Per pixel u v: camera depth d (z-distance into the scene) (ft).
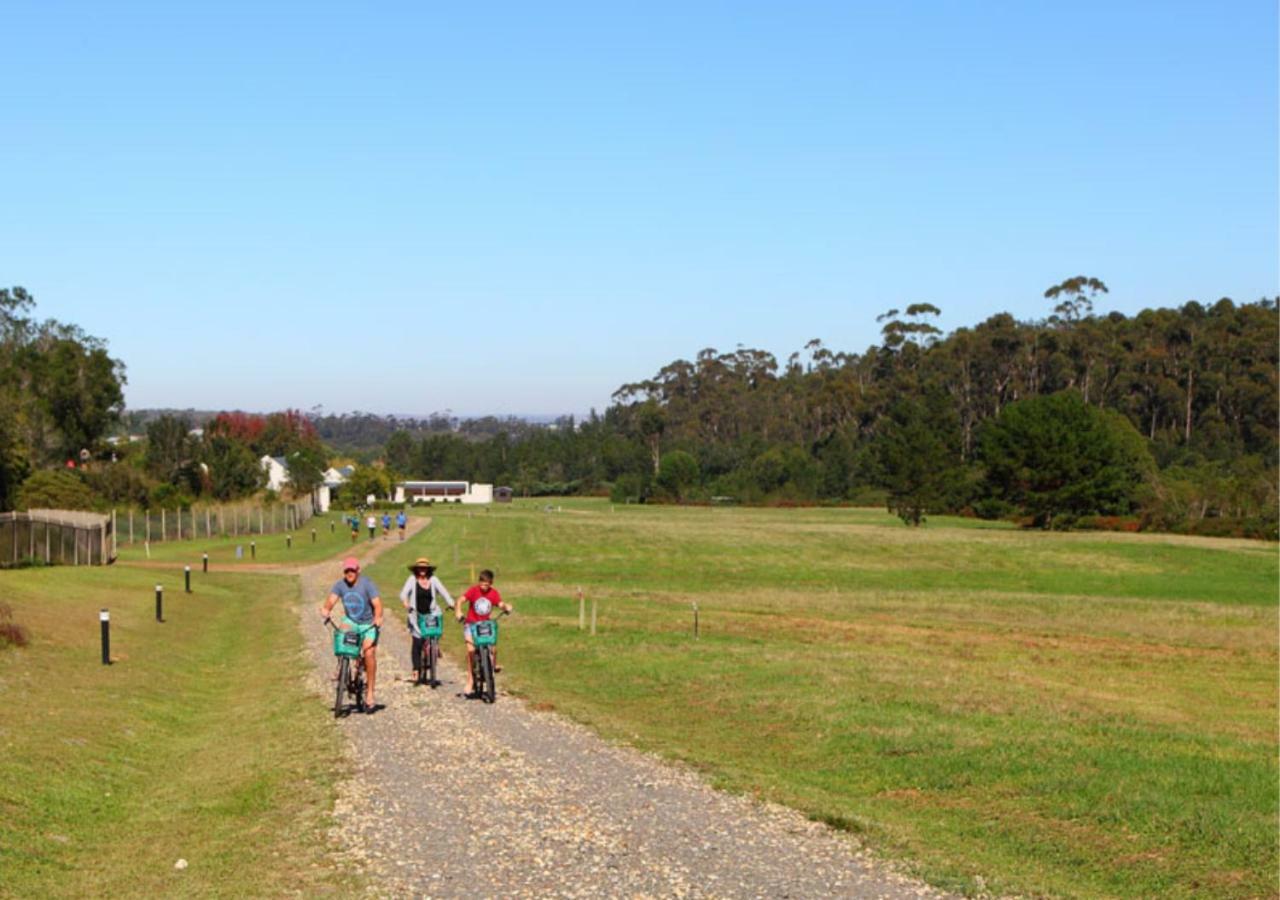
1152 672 81.92
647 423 597.52
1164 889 28.19
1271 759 45.57
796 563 212.84
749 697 58.44
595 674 68.39
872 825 32.07
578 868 27.81
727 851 29.27
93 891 26.99
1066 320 538.47
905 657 81.56
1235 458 415.23
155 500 303.48
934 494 321.73
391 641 83.46
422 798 35.14
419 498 517.55
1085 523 310.65
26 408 336.70
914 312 566.36
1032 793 38.14
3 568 134.31
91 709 51.90
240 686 66.33
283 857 29.25
